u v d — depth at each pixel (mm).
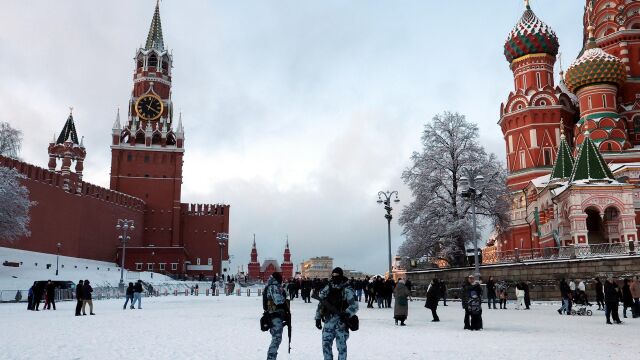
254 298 50625
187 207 104188
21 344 13172
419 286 46875
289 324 9617
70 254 73250
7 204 52219
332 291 8797
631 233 43438
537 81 68812
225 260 104500
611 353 11656
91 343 13438
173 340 14180
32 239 65562
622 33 65625
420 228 47219
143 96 102375
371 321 21484
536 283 36719
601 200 44156
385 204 40312
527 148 66438
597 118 59531
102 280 64062
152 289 59750
